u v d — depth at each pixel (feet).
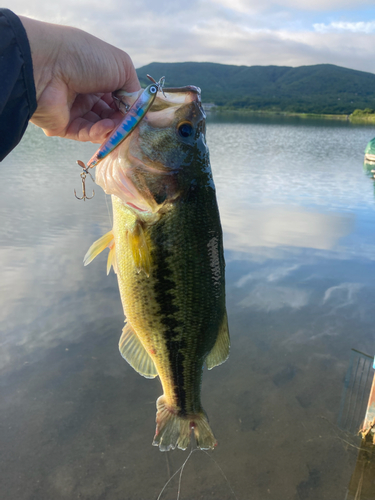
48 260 4.00
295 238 5.13
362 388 2.45
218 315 1.35
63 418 2.18
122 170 1.16
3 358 2.59
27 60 0.87
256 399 2.38
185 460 2.00
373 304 3.46
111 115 1.19
